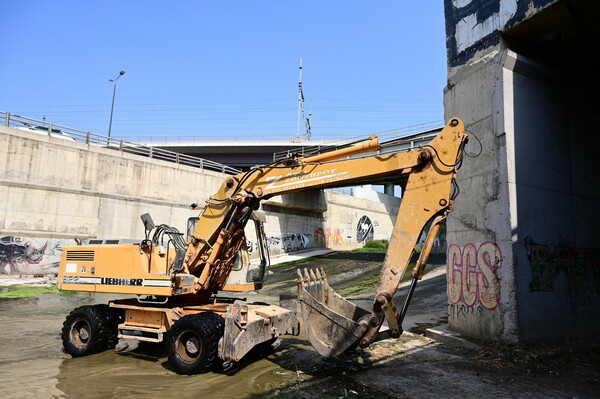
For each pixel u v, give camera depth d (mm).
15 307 14516
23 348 8727
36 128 24188
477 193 9164
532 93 9211
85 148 23984
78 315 8195
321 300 7422
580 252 9438
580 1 7816
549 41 9312
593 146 10297
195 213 28672
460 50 10094
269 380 6477
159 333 7746
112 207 24844
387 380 6367
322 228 39125
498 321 8312
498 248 8477
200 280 7895
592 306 9414
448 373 6707
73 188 23266
